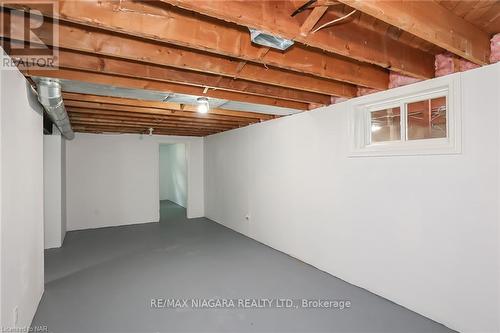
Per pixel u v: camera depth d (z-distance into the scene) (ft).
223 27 5.72
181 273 11.39
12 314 6.04
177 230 18.79
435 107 8.11
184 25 5.30
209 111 12.83
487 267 6.69
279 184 14.17
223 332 7.46
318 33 5.47
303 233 12.62
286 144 13.60
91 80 7.55
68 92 9.24
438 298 7.68
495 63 6.47
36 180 8.42
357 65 8.02
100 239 16.53
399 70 7.07
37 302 8.61
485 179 6.69
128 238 16.75
